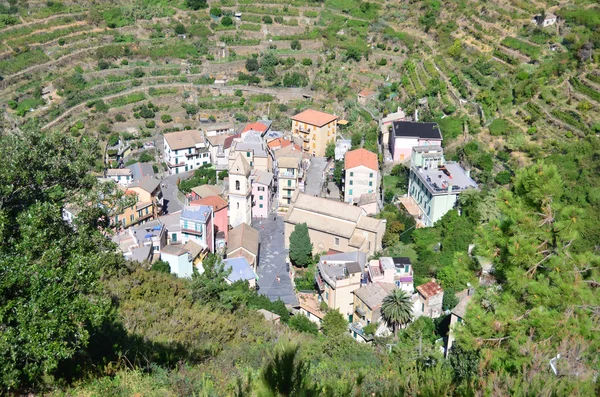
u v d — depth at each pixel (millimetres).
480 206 77938
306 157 113375
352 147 111875
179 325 37781
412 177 91125
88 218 31406
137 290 42750
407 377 24453
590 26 114750
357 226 81250
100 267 30453
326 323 63938
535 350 24219
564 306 26562
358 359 42719
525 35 119375
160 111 128750
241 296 52062
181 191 104750
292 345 18859
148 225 81375
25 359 23984
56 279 24500
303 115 118250
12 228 27125
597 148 84938
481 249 30062
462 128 101562
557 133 92875
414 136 100562
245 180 89500
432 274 72625
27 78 125688
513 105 102125
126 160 114750
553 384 21562
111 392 26438
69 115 121000
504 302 28453
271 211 99250
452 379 25062
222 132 121688
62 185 31781
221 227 89688
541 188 29391
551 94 100750
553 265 27641
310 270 78750
